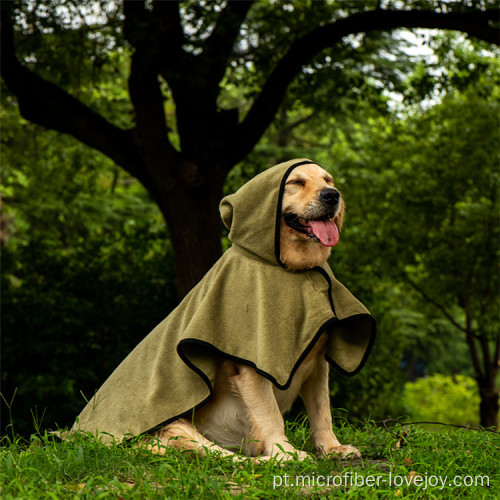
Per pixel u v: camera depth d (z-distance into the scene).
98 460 3.23
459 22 8.34
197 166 8.56
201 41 8.88
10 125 12.66
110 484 2.84
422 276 14.35
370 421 4.63
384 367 11.66
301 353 3.60
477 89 12.52
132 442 3.56
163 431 3.73
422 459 3.48
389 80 11.30
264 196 3.79
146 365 3.91
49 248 10.71
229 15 8.29
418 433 4.33
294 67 8.87
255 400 3.63
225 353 3.62
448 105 13.50
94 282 10.35
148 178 8.75
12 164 13.49
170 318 4.00
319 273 3.82
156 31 8.14
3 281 10.12
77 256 10.51
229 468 3.35
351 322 3.94
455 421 19.89
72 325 10.00
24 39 10.09
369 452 3.87
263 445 3.62
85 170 14.03
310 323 3.63
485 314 13.27
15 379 9.64
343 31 8.68
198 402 3.64
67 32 9.94
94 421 3.91
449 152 13.19
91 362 10.06
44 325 9.93
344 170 14.02
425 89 11.00
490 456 3.69
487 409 13.41
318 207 3.70
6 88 10.84
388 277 13.74
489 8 9.06
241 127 8.97
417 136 13.70
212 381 3.64
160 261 10.66
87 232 17.11
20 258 10.43
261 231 3.75
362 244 13.42
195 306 3.86
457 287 13.03
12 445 3.57
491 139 12.95
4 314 9.84
